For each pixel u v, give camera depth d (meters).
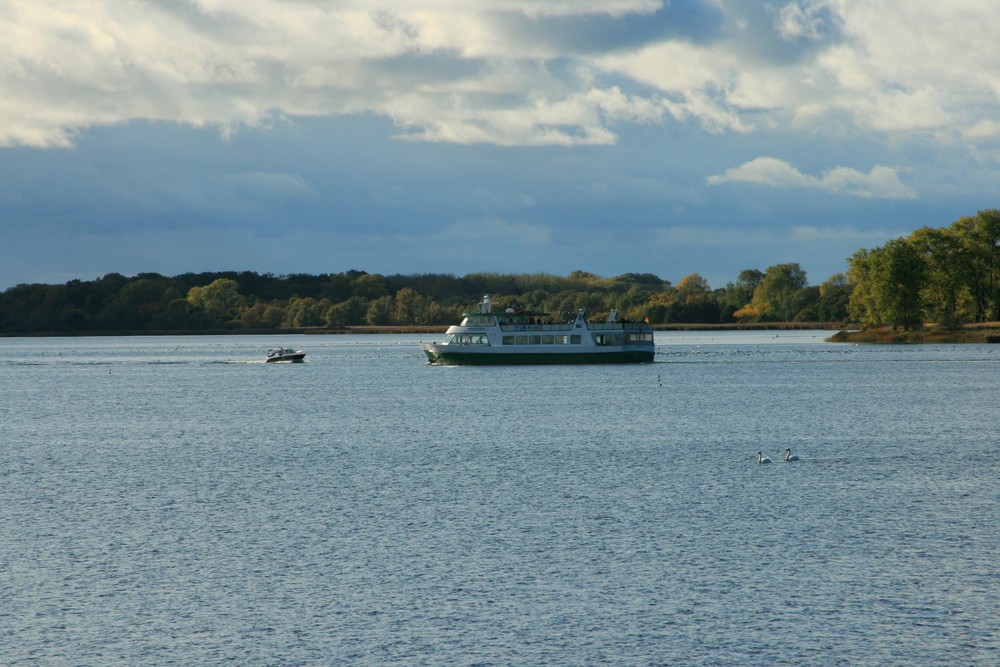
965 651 171.75
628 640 177.25
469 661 169.88
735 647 174.00
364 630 182.88
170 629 184.25
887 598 195.25
